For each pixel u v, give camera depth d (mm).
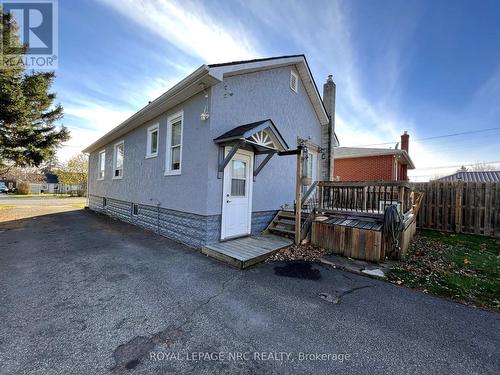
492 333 2408
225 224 5566
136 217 8281
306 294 3240
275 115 7172
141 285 3438
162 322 2531
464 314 2764
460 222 7352
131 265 4266
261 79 6602
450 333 2404
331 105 9945
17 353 2014
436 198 7789
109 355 2023
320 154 9852
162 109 6555
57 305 2838
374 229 4559
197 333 2354
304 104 8758
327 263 4449
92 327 2414
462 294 3238
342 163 15188
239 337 2303
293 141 8086
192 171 5559
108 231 7223
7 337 2223
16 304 2844
